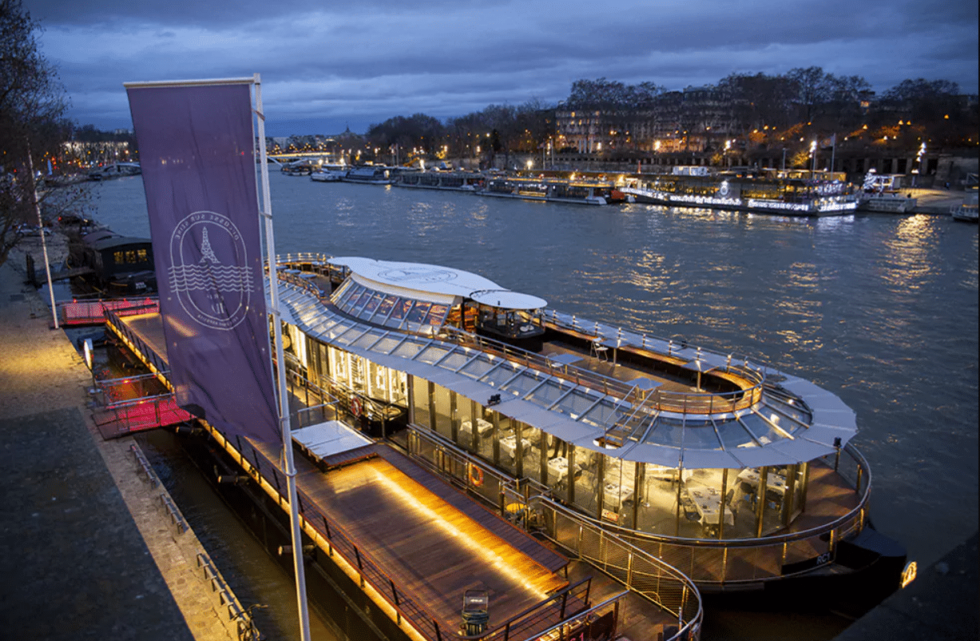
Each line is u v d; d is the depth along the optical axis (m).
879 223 129.25
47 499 25.80
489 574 19.83
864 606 21.92
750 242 106.56
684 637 17.80
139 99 14.55
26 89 48.47
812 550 22.30
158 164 14.91
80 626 18.98
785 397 25.78
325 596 22.19
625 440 22.67
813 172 168.75
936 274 80.31
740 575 21.31
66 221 89.50
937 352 53.69
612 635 18.73
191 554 22.34
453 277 34.81
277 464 26.23
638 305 68.69
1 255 50.59
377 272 35.78
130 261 71.19
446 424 28.91
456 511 22.91
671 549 22.20
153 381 38.44
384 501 23.59
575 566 21.83
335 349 33.28
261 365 15.78
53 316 54.69
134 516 24.61
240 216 15.02
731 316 64.38
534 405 25.20
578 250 100.00
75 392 37.47
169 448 35.25
